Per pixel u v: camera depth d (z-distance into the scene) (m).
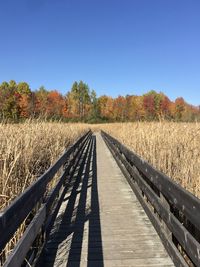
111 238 5.02
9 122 7.84
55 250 4.59
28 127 7.91
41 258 3.92
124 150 10.21
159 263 4.11
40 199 4.39
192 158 6.43
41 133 8.45
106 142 24.41
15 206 2.78
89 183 9.43
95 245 4.75
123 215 6.22
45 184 4.47
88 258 4.32
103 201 7.31
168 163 6.73
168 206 4.25
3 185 4.50
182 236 3.38
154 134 8.84
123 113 79.31
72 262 4.21
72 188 8.14
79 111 99.12
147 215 5.86
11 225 2.66
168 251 4.10
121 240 4.93
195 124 8.86
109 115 89.06
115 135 21.03
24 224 4.10
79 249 4.62
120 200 7.39
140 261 4.18
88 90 109.00
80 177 10.44
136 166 7.20
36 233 3.57
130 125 15.59
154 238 4.99
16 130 7.17
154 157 7.44
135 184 7.79
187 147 6.97
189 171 5.82
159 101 60.56
